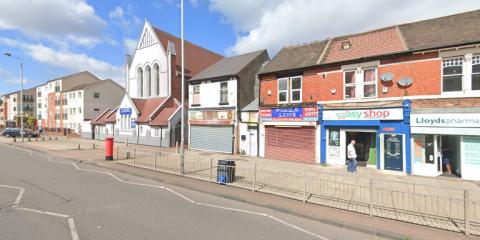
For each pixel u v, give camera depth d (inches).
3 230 236.4
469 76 484.1
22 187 393.1
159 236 230.8
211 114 925.2
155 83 1348.4
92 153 855.7
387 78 558.3
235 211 309.4
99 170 563.5
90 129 1599.4
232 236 236.7
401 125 546.9
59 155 806.5
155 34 1334.9
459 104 491.8
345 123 614.9
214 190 391.5
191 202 340.5
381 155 569.3
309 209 309.9
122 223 258.5
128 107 1300.4
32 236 224.5
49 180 447.5
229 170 431.2
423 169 528.1
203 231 246.1
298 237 242.1
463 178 493.7
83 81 2375.7
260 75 773.3
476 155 484.7
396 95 554.9
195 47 1519.4
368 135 608.1
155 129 1152.8
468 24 530.6
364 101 591.8
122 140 1326.3
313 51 730.2
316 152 658.2
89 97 1990.7
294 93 709.9
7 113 3376.0
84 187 401.7
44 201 324.5
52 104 2393.0
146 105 1309.1
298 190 391.9
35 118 2625.5
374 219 281.0
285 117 714.2
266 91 761.6
